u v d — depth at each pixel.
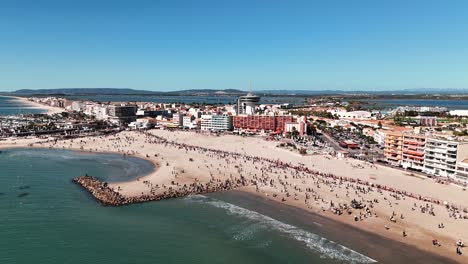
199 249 91.12
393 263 84.12
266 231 102.25
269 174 163.88
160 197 131.50
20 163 191.38
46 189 140.00
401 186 140.88
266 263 84.69
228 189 143.00
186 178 158.25
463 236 96.56
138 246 91.81
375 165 179.25
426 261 84.81
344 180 151.62
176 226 105.50
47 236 95.62
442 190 135.00
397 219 108.31
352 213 114.06
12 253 85.69
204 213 116.44
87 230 100.62
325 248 91.69
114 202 124.44
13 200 124.44
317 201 125.62
